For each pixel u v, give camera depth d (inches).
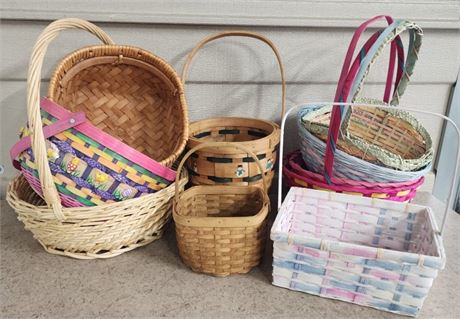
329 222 34.8
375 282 27.8
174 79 35.8
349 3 40.6
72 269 32.6
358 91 29.6
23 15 37.9
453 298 30.5
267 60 41.9
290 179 38.3
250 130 41.7
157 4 39.1
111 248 33.4
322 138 36.3
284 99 39.9
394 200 35.6
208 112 43.8
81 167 29.8
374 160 34.5
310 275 29.4
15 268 32.6
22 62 39.9
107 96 39.2
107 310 28.6
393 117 40.8
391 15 41.5
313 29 41.1
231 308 28.9
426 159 35.6
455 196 48.1
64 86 35.0
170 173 33.0
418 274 26.4
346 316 28.3
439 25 41.1
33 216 31.0
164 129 39.9
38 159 27.8
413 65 35.5
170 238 37.3
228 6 39.7
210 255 30.7
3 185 43.5
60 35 39.6
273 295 30.2
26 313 28.1
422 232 31.6
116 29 39.6
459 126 45.5
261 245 31.9
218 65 41.6
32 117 27.3
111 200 31.3
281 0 39.9
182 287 30.9
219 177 35.9
